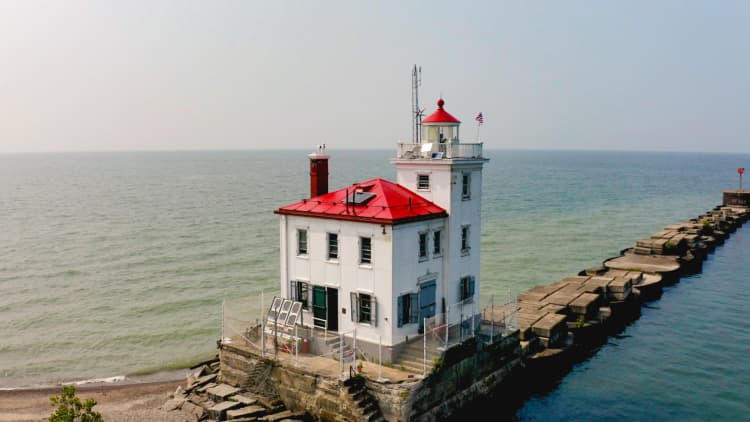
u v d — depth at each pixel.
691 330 56.84
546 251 96.69
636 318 60.75
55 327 57.12
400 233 34.66
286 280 39.59
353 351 33.81
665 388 43.72
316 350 37.00
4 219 125.75
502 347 40.12
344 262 36.50
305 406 33.81
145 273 77.62
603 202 174.38
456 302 39.34
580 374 46.22
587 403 41.22
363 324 35.91
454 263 38.78
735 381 44.91
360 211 36.12
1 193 188.38
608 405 40.94
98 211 139.25
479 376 37.66
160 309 62.62
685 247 88.31
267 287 71.12
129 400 40.06
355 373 32.72
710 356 50.06
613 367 47.66
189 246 95.44
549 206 160.75
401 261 34.91
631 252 87.19
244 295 67.31
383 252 34.53
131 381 44.66
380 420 31.53
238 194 182.00
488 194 191.62
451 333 37.28
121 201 162.25
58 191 195.75
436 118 39.69
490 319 42.16
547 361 45.09
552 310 53.06
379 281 34.88
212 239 101.62
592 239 108.69
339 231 36.53
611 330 56.47
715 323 59.00
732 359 49.34
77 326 57.34
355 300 36.09
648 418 39.09
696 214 148.75
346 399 31.67
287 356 36.34
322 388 32.91
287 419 33.22
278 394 35.31
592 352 50.97
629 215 144.50
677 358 49.62
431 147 38.31
